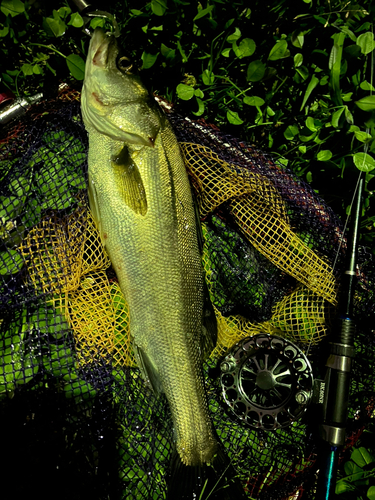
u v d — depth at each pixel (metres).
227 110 0.51
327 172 0.52
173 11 0.47
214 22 0.48
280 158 0.52
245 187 0.46
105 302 0.46
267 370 0.47
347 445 0.50
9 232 0.45
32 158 0.45
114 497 0.45
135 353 0.44
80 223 0.46
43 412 0.44
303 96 0.52
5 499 0.43
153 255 0.43
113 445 0.46
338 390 0.44
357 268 0.50
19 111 0.45
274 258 0.48
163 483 0.46
